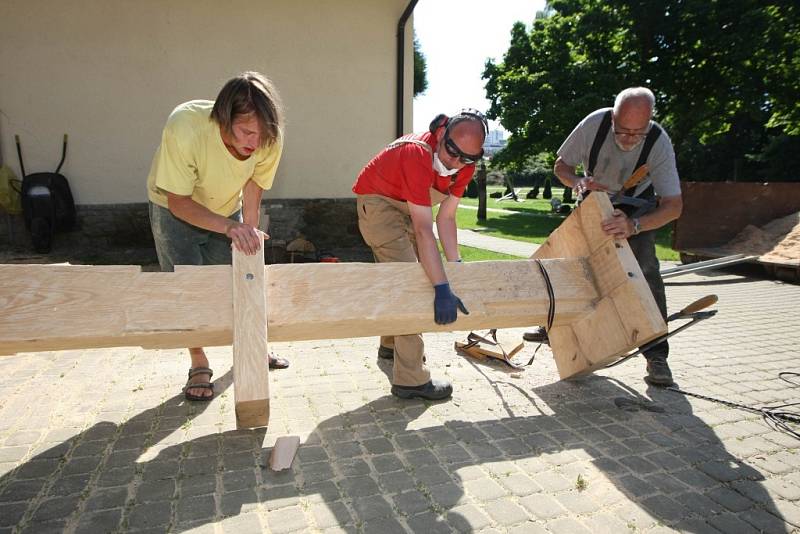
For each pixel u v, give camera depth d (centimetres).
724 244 950
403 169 262
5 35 748
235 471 237
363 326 244
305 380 347
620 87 1967
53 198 752
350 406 308
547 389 341
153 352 395
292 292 235
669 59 2008
